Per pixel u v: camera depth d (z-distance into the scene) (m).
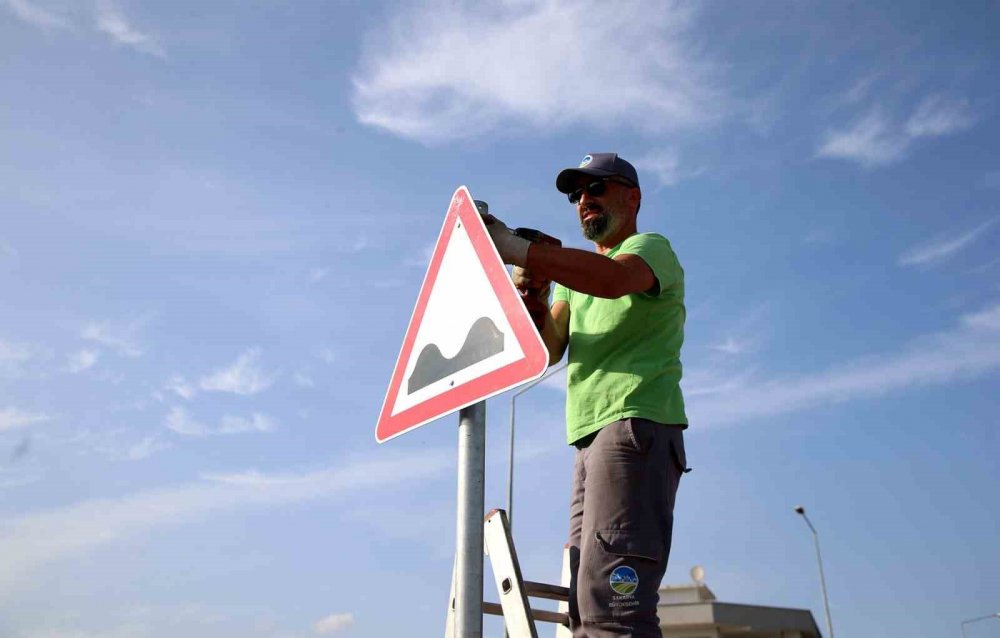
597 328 3.23
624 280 2.91
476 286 2.56
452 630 3.30
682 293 3.26
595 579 2.88
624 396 3.05
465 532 2.30
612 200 3.58
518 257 2.80
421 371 2.66
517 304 2.40
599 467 3.02
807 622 25.20
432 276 2.75
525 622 3.13
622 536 2.89
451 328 2.61
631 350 3.15
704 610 24.12
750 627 24.33
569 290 3.54
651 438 3.02
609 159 3.59
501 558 3.30
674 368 3.18
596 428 3.12
